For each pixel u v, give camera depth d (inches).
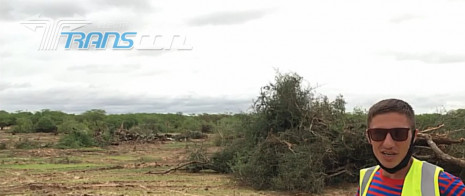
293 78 528.7
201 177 565.6
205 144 818.8
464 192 79.7
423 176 82.9
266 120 536.4
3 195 434.6
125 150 1041.5
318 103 521.3
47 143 1103.0
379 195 86.4
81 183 510.9
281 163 463.8
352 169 494.3
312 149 467.2
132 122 1754.4
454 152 469.4
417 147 469.7
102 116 1921.8
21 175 586.9
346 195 437.1
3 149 1002.1
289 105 511.8
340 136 485.7
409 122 84.2
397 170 84.4
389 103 85.4
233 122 605.3
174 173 608.1
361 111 526.0
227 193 447.2
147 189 471.2
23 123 1588.3
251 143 544.7
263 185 477.1
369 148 484.7
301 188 450.3
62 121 1672.0
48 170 644.7
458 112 517.7
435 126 510.0
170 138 1334.9
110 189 470.9
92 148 1070.4
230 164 534.3
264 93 536.7
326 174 467.8
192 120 1784.0
